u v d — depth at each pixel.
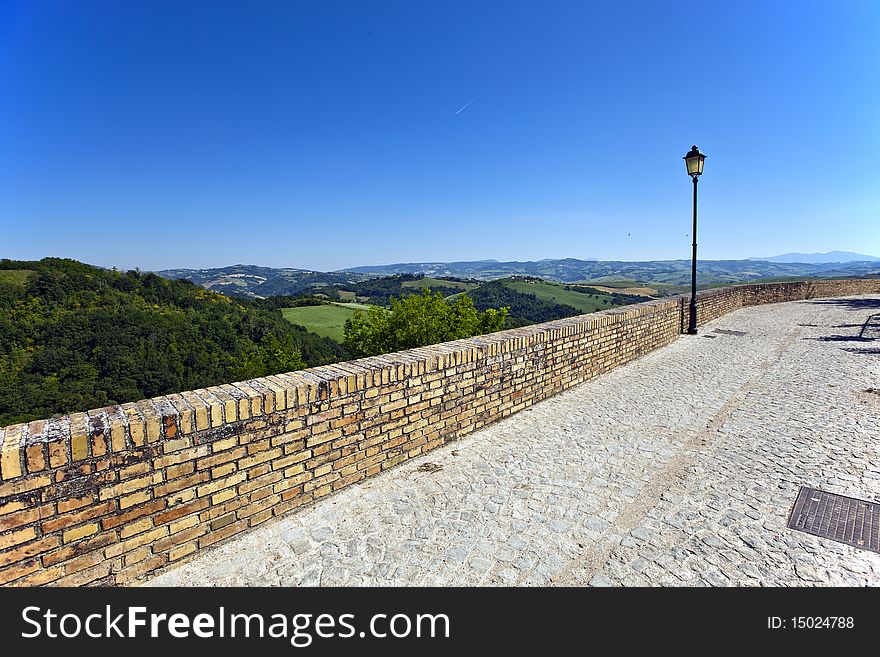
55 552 2.58
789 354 9.64
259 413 3.36
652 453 4.79
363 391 4.06
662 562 3.12
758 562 3.10
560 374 6.89
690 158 11.98
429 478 4.25
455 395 5.03
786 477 4.25
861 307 18.44
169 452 2.95
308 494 3.74
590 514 3.68
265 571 3.04
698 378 7.80
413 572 3.04
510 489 4.06
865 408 6.05
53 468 2.53
